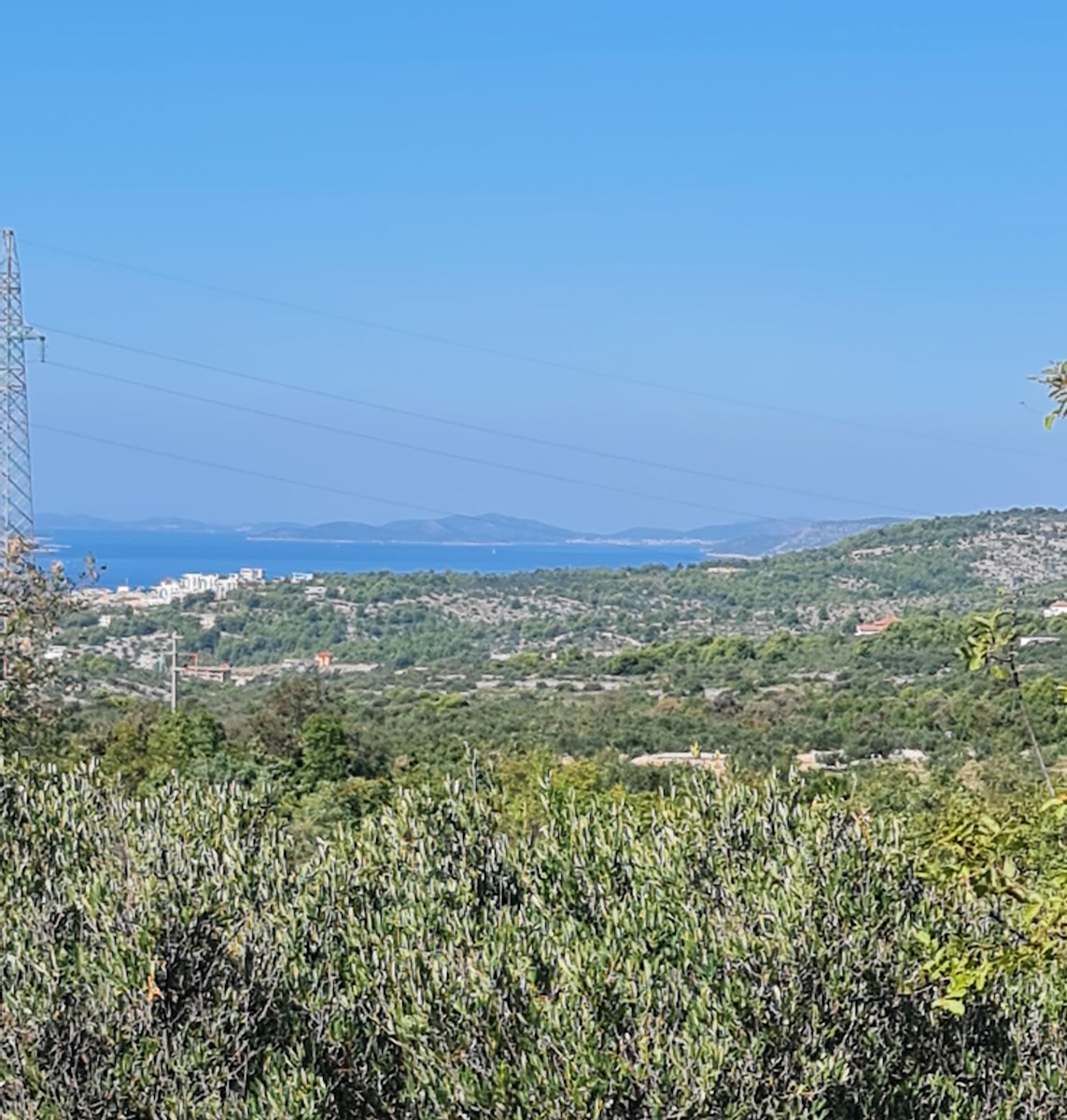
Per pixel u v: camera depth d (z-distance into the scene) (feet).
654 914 25.20
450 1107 22.17
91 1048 22.16
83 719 138.62
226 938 23.77
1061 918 25.34
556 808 29.43
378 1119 23.97
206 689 253.65
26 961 23.12
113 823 29.07
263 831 29.43
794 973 23.54
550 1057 22.06
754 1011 23.07
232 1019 22.86
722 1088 21.94
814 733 166.71
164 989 22.79
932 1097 25.77
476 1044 22.52
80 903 24.84
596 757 150.20
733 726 179.83
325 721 144.56
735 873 26.16
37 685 59.06
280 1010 23.90
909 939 25.16
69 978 22.52
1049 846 27.61
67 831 29.71
